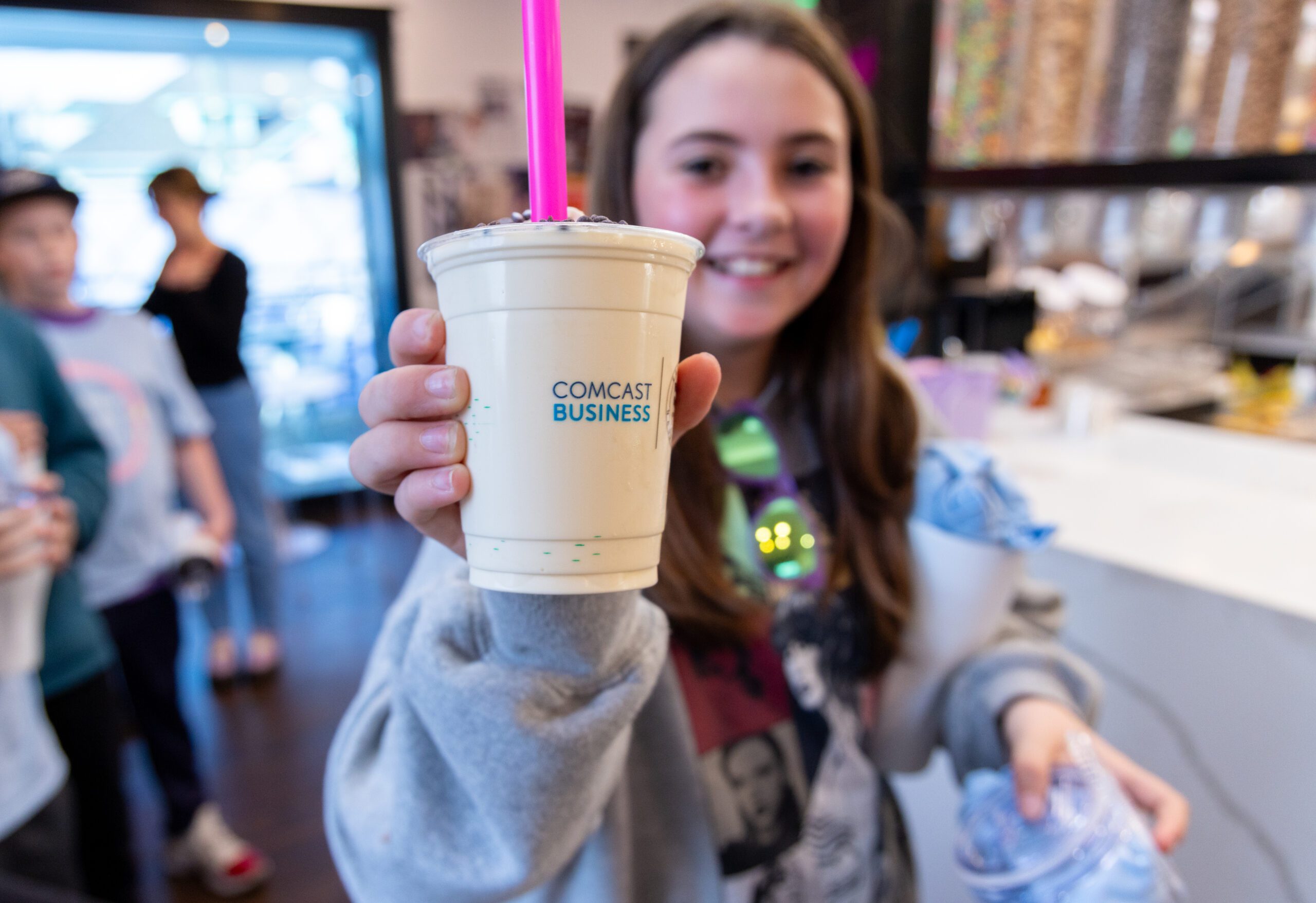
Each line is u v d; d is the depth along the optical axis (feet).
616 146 2.85
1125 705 3.97
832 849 2.67
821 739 2.70
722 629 2.47
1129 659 3.93
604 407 1.38
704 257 2.67
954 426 5.95
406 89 12.74
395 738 1.79
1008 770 2.54
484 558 1.46
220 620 8.37
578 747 1.57
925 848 4.54
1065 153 6.00
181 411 6.23
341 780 2.01
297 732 7.61
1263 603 3.42
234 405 8.70
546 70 1.37
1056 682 2.80
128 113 12.23
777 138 2.56
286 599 10.64
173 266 8.57
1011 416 6.90
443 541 1.63
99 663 4.62
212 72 12.54
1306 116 5.06
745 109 2.53
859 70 6.30
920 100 6.37
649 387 1.41
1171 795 2.43
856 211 2.99
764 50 2.61
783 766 2.59
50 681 4.33
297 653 9.16
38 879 3.72
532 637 1.56
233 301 8.74
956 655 2.91
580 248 1.31
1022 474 5.42
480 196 13.53
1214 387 8.00
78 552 4.38
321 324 13.87
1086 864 2.13
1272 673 3.42
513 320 1.34
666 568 2.45
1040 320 7.86
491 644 1.68
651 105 2.72
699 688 2.52
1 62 11.50
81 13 10.53
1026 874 2.18
